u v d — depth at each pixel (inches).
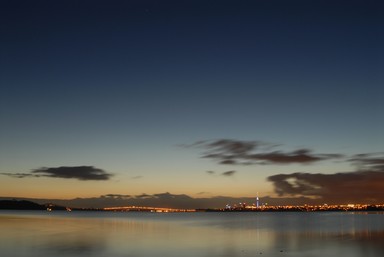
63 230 3939.5
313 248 2440.9
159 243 2699.3
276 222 6973.4
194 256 2086.6
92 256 2078.0
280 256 2096.5
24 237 3070.9
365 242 2797.7
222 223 6368.1
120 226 4931.1
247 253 2213.3
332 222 6825.8
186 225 5482.3
